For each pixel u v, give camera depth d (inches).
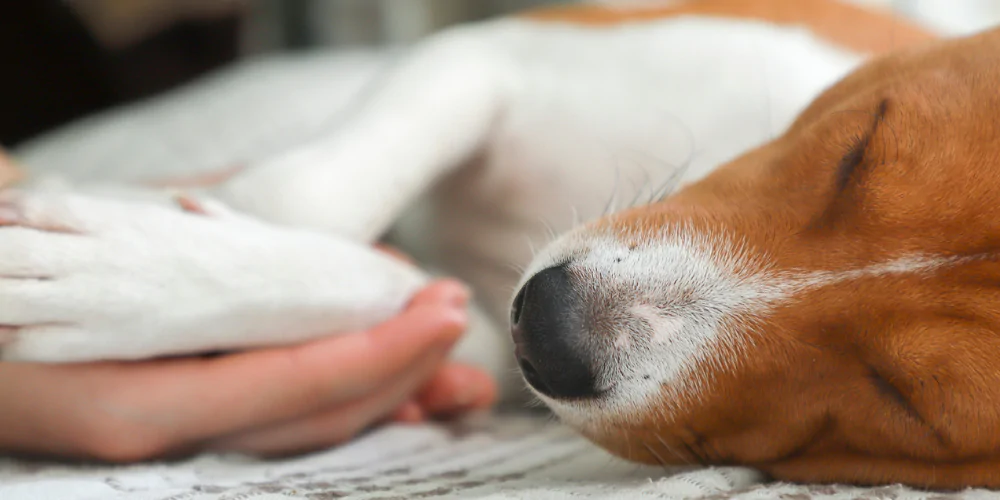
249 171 16.9
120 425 13.9
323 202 16.4
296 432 14.8
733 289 14.0
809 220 14.2
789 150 14.8
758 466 14.3
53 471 13.7
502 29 20.5
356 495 12.7
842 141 14.2
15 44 30.8
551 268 14.4
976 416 13.0
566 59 19.8
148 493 12.6
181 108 23.5
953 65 14.5
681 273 14.2
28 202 13.8
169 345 13.9
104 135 22.5
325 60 24.9
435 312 14.9
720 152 18.9
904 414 13.4
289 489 12.9
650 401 14.0
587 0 32.8
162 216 14.2
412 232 22.0
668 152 19.0
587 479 14.0
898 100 14.1
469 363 18.9
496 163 19.5
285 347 14.6
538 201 19.4
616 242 14.6
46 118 31.8
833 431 13.9
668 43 20.0
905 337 13.3
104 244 13.7
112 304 13.5
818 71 19.7
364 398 14.9
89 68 32.5
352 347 14.6
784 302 13.8
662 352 13.9
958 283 13.4
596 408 14.1
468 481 13.5
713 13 21.3
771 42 20.0
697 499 12.6
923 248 13.5
